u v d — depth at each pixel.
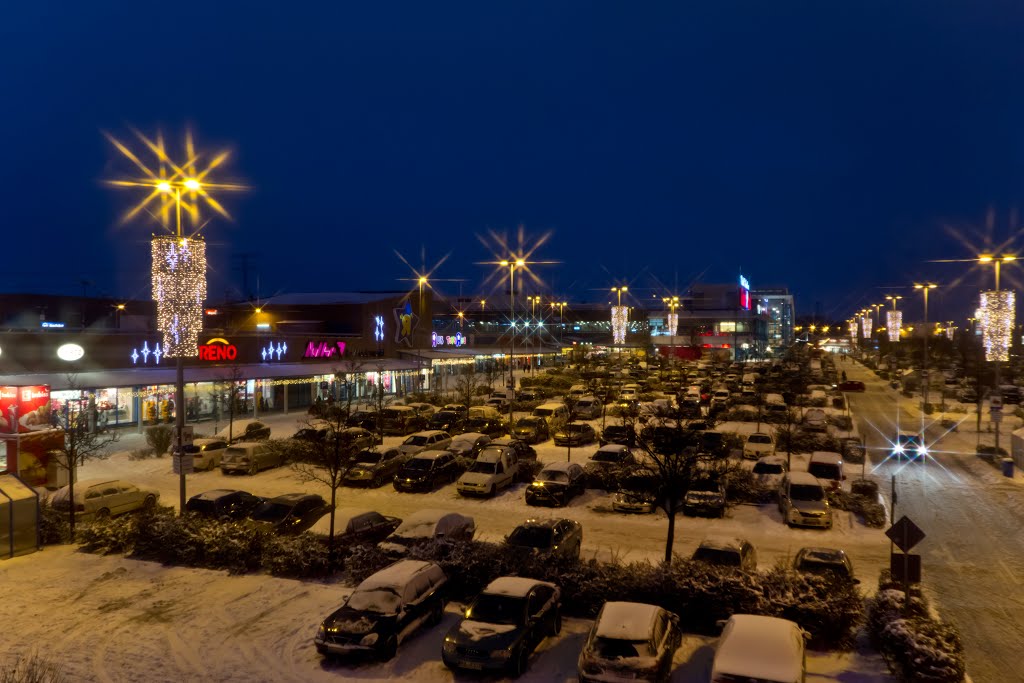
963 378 82.75
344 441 23.48
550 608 14.52
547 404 47.94
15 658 13.82
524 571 16.39
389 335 71.38
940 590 17.92
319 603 16.55
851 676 12.79
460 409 46.12
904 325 161.12
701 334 142.38
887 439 44.06
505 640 12.91
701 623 14.96
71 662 13.66
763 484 27.86
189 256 22.91
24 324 61.50
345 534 19.86
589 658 11.91
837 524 24.38
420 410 47.59
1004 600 17.22
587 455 36.81
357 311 67.31
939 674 12.09
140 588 17.56
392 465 30.88
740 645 11.50
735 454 37.00
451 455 30.95
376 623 13.61
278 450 33.44
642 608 12.97
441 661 13.64
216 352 48.78
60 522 21.98
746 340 141.12
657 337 137.62
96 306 66.81
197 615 15.89
